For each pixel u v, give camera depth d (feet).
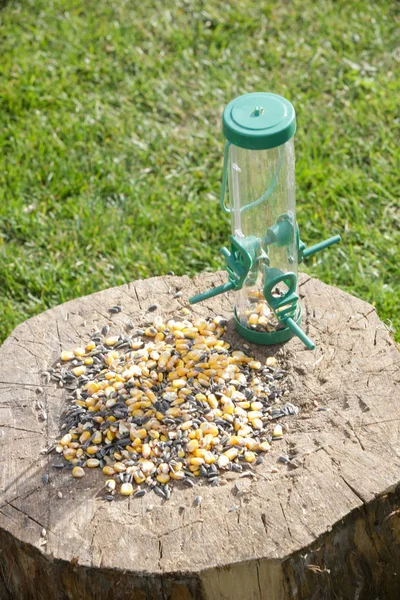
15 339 4.74
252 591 4.10
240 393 4.49
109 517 4.16
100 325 4.78
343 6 7.78
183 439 4.34
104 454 4.34
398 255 5.90
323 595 4.24
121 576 4.06
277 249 4.57
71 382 4.58
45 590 4.25
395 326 5.49
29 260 6.00
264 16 7.68
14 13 7.81
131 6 7.86
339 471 4.22
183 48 7.36
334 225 6.10
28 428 4.43
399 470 4.21
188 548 4.07
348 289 5.76
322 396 4.46
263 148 4.27
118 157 6.54
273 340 4.65
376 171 6.36
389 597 4.45
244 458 4.31
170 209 6.24
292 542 4.06
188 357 4.60
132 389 4.50
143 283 4.95
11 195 6.32
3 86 7.00
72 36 7.48
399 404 4.40
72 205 6.24
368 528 4.22
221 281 4.94
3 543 4.25
